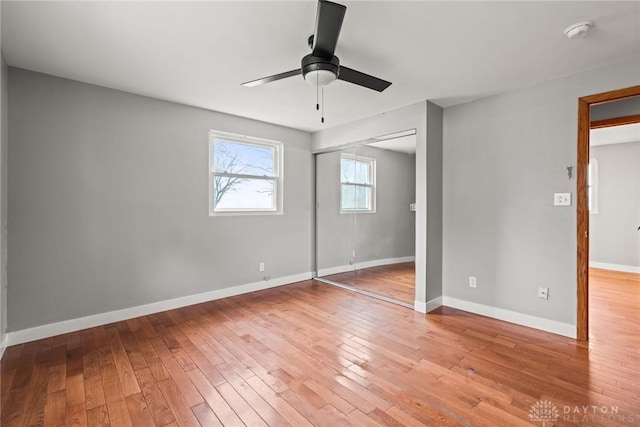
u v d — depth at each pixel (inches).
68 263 113.1
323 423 66.6
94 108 118.0
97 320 119.2
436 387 79.3
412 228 145.2
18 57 96.0
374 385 80.4
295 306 142.6
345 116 157.2
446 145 141.9
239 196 162.9
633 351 97.8
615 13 72.7
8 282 101.6
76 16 74.9
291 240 183.6
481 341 105.7
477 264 132.3
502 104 124.1
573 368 87.7
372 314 132.0
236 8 72.0
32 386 79.9
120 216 124.3
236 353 97.7
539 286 115.3
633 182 217.3
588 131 104.7
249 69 104.6
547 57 94.8
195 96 130.1
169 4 70.5
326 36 69.2
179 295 140.5
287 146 180.1
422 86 117.7
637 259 215.5
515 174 120.7
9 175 101.5
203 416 69.1
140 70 105.5
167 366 90.0
